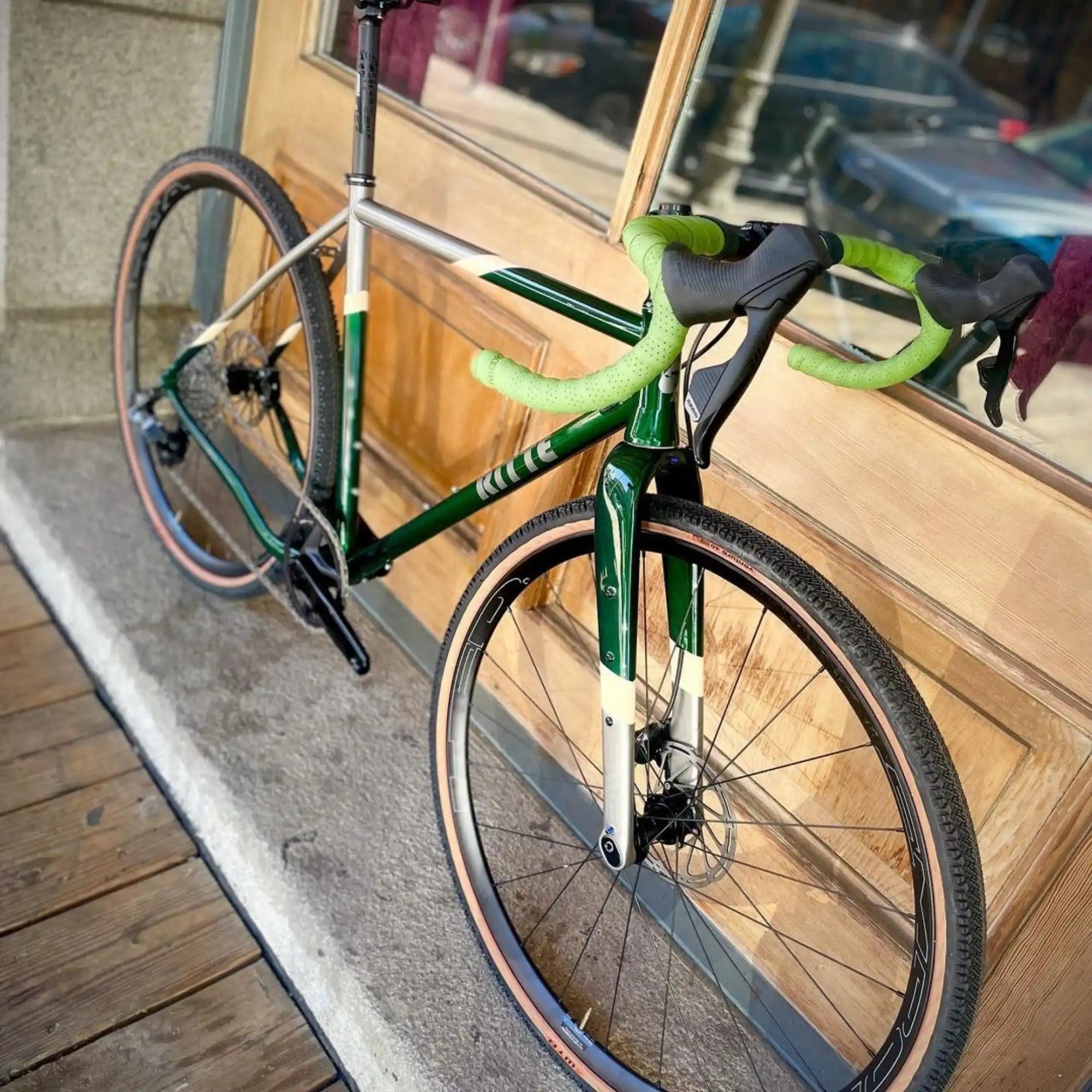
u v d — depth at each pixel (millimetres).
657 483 1065
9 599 1764
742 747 1311
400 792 1471
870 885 1190
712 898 1327
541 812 1513
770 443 1187
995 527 1017
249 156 1827
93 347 2014
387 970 1227
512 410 1473
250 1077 1166
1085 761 981
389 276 1637
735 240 876
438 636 1673
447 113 1702
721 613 1289
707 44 1181
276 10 1672
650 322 934
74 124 1760
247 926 1341
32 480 1879
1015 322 803
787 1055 1277
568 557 1112
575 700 1456
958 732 1089
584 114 1928
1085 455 997
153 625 1642
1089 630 966
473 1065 1156
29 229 1816
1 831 1361
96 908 1299
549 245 1371
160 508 1742
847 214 1912
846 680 925
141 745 1548
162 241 1962
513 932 1227
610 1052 1166
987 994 1075
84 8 1658
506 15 1881
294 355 1817
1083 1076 1058
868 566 1120
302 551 1448
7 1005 1168
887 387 1075
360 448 1380
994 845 1062
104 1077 1123
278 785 1425
